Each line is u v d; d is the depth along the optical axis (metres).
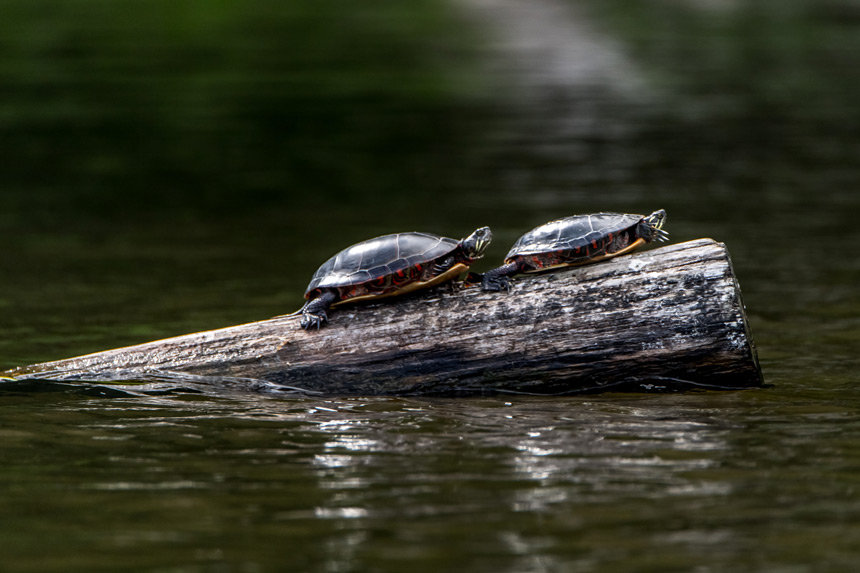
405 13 176.62
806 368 28.97
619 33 153.12
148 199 61.38
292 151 76.88
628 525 16.78
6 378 26.86
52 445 21.56
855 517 17.05
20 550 15.99
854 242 48.16
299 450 21.22
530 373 26.00
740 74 113.94
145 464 20.25
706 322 25.78
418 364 26.05
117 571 15.24
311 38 144.25
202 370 26.61
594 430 22.66
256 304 37.88
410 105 95.69
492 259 45.22
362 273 25.83
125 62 120.12
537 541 16.14
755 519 17.00
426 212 56.94
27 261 45.78
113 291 40.12
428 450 21.14
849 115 88.50
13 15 156.88
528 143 79.00
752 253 46.25
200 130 84.06
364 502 17.97
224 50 131.50
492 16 175.50
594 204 58.06
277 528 16.81
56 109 92.12
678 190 62.12
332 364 26.20
